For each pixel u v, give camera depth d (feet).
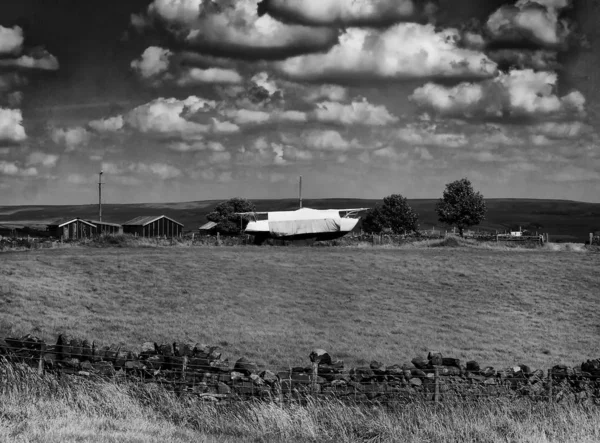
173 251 227.61
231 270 188.55
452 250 248.73
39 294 143.84
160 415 48.24
